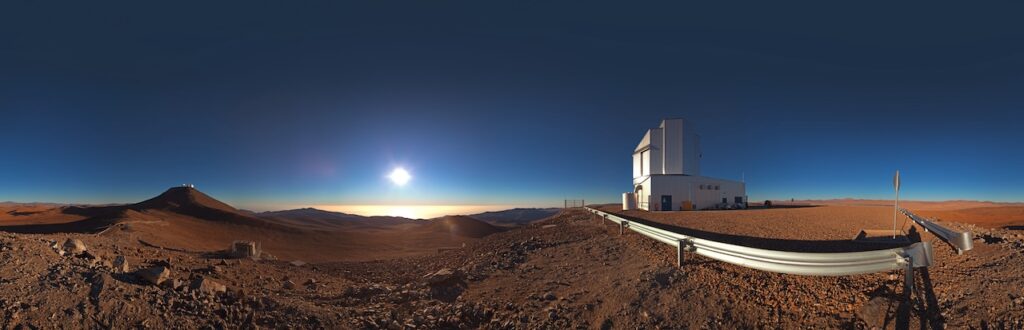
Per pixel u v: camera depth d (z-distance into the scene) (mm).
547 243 17891
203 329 7168
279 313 8406
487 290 11633
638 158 57625
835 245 13422
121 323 6582
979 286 7023
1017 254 8617
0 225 37531
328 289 12141
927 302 6828
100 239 12680
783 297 8023
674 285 9383
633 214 34938
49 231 34438
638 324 8125
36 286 6660
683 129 52031
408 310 10094
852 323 6789
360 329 8555
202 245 31781
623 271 11320
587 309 9141
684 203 46812
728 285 8914
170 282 8141
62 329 6035
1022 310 6141
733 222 24156
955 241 9055
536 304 10000
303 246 46312
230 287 9891
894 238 14023
